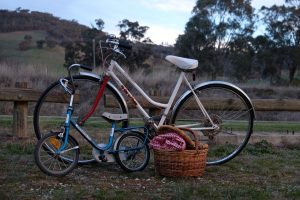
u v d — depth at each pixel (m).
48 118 7.73
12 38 32.47
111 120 4.86
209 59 35.94
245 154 6.12
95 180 4.59
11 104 10.32
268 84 25.80
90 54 24.77
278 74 37.53
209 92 5.79
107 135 5.97
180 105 5.21
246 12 36.19
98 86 5.30
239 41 36.34
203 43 36.03
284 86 25.34
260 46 37.31
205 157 4.88
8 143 6.02
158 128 4.89
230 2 35.69
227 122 6.25
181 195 4.04
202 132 5.32
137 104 5.09
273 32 37.53
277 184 4.70
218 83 5.31
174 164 4.70
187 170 4.73
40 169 4.57
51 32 34.69
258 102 6.90
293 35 37.34
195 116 5.32
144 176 4.82
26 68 15.83
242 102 5.54
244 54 36.53
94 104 4.96
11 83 14.88
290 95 22.67
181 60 5.15
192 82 5.96
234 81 28.00
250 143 6.60
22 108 6.46
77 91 5.43
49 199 3.87
